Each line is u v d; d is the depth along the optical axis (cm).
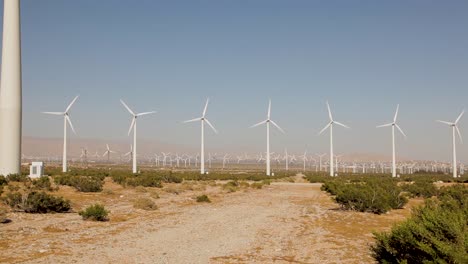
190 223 2750
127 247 1903
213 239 2169
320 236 2305
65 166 9294
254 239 2194
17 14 5947
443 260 1094
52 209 3117
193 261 1642
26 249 1802
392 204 3722
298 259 1722
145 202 3622
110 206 3659
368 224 2794
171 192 5338
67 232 2295
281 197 5150
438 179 10400
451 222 1170
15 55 5912
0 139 5869
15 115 5906
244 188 6750
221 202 4362
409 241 1252
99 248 1866
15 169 5916
